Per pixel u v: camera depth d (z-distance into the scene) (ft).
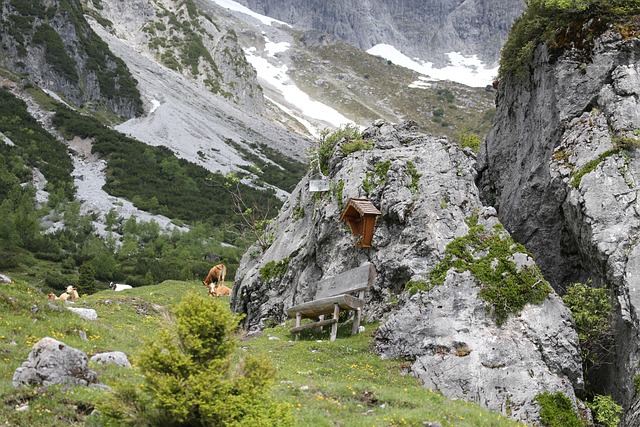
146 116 597.11
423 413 61.93
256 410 46.44
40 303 79.00
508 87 130.93
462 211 100.48
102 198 396.98
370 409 63.77
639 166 94.07
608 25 110.83
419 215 99.14
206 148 542.98
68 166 438.81
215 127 614.75
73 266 289.53
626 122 98.84
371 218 102.27
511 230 116.57
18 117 465.47
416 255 95.30
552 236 107.65
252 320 117.19
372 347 87.40
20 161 399.03
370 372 81.25
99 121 535.19
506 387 78.89
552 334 83.46
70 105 558.15
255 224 147.13
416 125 132.26
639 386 76.79
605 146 97.91
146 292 164.55
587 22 112.88
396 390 71.61
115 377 59.98
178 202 412.36
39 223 338.13
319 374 79.51
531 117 120.47
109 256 294.05
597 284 92.68
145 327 95.86
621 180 93.09
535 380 79.46
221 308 49.55
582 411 78.33
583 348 86.17
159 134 542.98
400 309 89.40
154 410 47.47
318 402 63.10
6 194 360.89
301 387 67.51
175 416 46.01
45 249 304.91
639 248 85.92
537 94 118.21
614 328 85.10
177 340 48.47
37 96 522.88
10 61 558.15
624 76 103.86
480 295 86.58
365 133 126.21
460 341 82.48
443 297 87.10
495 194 128.88
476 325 84.28
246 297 120.67
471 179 105.70
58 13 615.57
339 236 108.17
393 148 119.03
